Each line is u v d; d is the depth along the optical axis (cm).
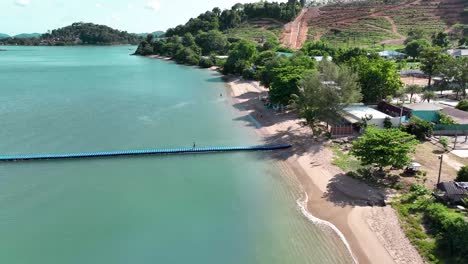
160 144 7056
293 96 7806
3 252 3844
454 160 5766
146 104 10419
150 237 4138
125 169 5959
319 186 5247
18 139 7194
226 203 4888
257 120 8781
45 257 3781
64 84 13825
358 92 7238
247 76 14775
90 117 8925
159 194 5125
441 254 3600
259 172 5859
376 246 3869
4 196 4997
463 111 7581
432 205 4244
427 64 11081
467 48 15762
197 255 3831
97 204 4828
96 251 3884
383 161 5041
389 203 4622
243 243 4031
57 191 5166
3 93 11731
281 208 4747
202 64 19975
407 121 7181
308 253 3834
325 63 7750
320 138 7094
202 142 7194
